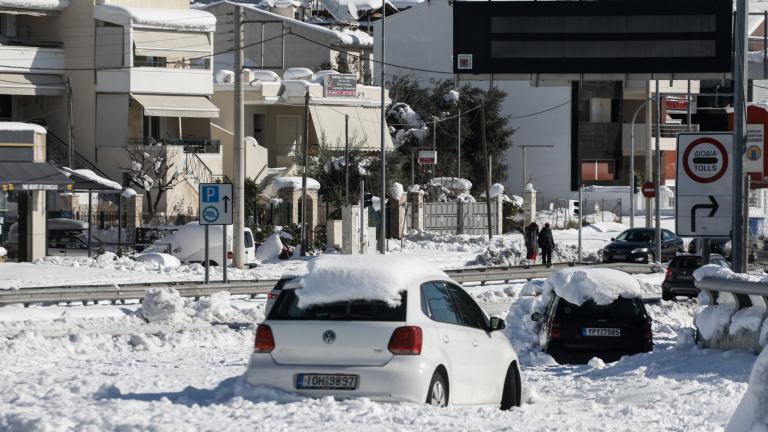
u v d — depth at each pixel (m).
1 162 103.81
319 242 130.88
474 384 28.11
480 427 23.28
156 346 48.81
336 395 25.62
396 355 25.52
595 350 44.09
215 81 175.50
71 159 144.12
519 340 51.19
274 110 179.12
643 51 98.25
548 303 48.34
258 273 97.38
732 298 36.22
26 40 150.38
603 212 184.75
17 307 64.69
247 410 24.50
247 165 166.25
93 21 151.38
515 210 174.88
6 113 152.12
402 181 172.62
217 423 23.00
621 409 27.92
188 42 155.12
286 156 176.38
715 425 24.62
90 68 152.00
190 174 151.62
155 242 111.81
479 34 99.25
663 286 80.31
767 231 68.56
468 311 29.27
